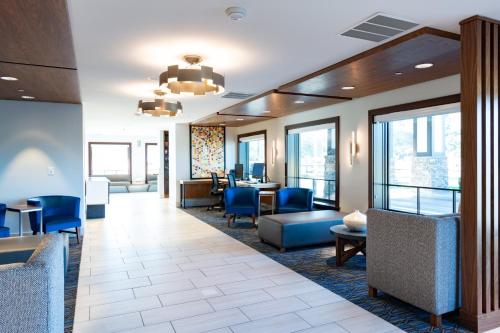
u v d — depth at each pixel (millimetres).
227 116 8594
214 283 3760
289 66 4328
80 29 3100
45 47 3133
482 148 2807
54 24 2617
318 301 3293
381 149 6051
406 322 2875
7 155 5750
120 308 3141
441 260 2770
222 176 10859
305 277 3949
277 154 8938
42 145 5941
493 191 2838
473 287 2758
